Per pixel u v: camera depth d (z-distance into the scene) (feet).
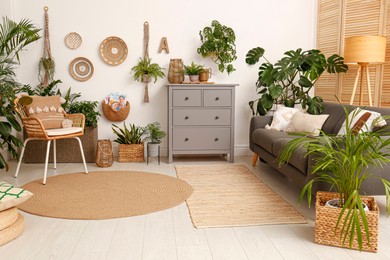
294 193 10.60
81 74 15.24
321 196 7.77
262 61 16.03
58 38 14.98
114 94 15.31
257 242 7.25
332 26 15.11
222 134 14.48
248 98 16.16
